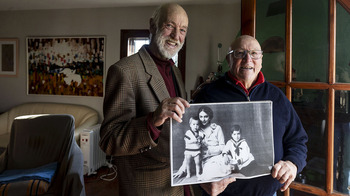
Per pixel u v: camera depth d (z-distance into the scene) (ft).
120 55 11.68
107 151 2.80
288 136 3.53
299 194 4.40
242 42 3.42
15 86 12.97
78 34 12.13
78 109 11.80
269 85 3.70
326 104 4.08
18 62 12.84
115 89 2.94
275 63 4.60
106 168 10.56
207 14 10.68
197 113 2.72
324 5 4.06
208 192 2.96
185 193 3.68
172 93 3.67
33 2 11.23
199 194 6.72
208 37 10.70
